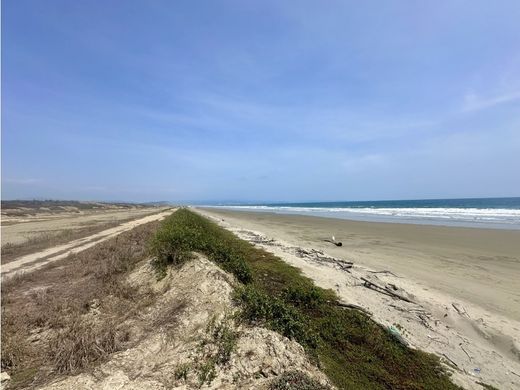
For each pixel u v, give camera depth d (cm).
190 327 676
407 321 877
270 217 5512
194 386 516
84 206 11281
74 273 1263
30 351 661
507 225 3148
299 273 1258
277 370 531
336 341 722
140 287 1003
